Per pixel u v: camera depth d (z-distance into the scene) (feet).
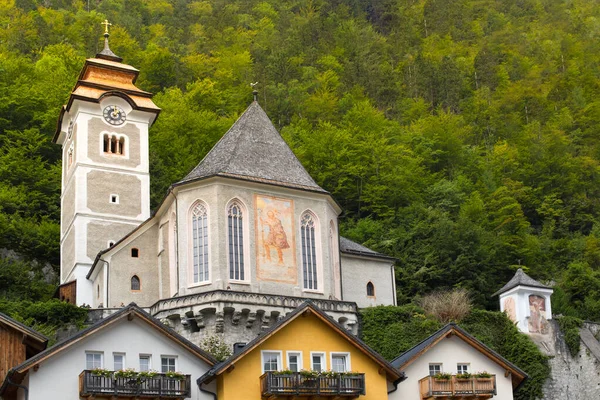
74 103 297.74
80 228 284.41
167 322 219.61
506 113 498.69
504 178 419.95
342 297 249.55
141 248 252.62
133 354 162.71
